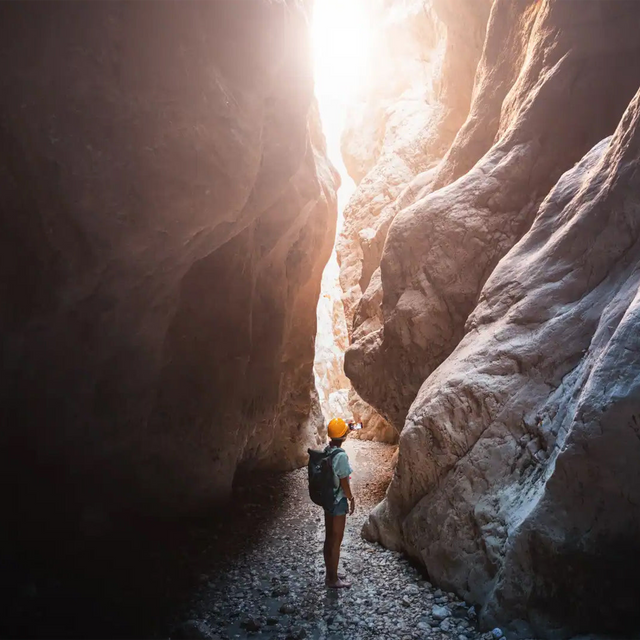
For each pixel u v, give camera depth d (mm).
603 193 3803
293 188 6539
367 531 5133
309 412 9453
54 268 3529
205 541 5410
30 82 2924
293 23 4566
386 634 3494
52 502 4387
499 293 4488
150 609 3998
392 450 10250
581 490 2984
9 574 3947
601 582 2936
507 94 6508
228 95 3797
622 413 2826
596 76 5250
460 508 3908
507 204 5555
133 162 3482
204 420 5859
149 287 4430
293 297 8445
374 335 6812
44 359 3873
